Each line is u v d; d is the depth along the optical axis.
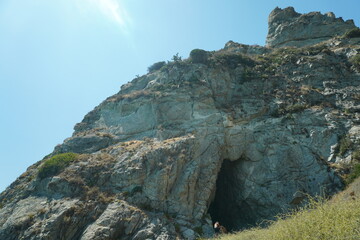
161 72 36.47
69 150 29.39
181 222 22.33
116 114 32.84
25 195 24.56
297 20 50.38
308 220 9.37
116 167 24.97
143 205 22.61
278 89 33.00
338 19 48.34
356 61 34.16
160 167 24.30
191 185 24.41
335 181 23.73
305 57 36.47
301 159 26.41
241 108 31.16
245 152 28.84
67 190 23.33
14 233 20.94
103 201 22.25
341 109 29.38
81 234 20.47
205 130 28.59
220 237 18.86
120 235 20.41
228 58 37.19
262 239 11.59
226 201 30.81
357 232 7.95
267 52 43.72
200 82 32.31
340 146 25.80
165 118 30.05
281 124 29.12
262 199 26.19
